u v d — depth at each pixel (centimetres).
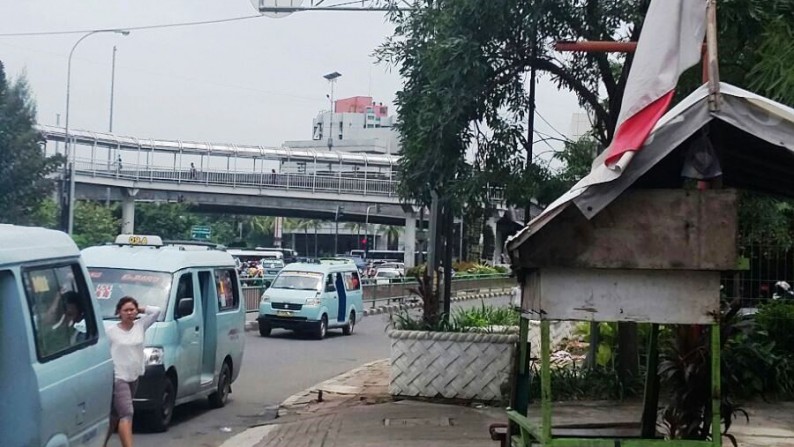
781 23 911
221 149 6888
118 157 6069
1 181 3775
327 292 2641
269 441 1043
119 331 890
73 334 651
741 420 1085
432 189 1220
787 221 1456
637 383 1234
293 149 7419
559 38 1219
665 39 583
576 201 552
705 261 559
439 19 1150
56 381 581
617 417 1080
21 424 541
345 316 2755
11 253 559
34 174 3828
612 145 578
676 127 557
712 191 561
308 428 1108
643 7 1139
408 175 1230
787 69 848
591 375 1273
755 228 1358
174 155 6569
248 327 2775
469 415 1151
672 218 561
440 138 1155
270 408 1370
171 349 1162
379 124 14225
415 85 1226
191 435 1145
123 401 880
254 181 6397
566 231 564
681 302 565
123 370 880
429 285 1373
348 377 1683
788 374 1258
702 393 653
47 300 604
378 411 1188
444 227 1478
